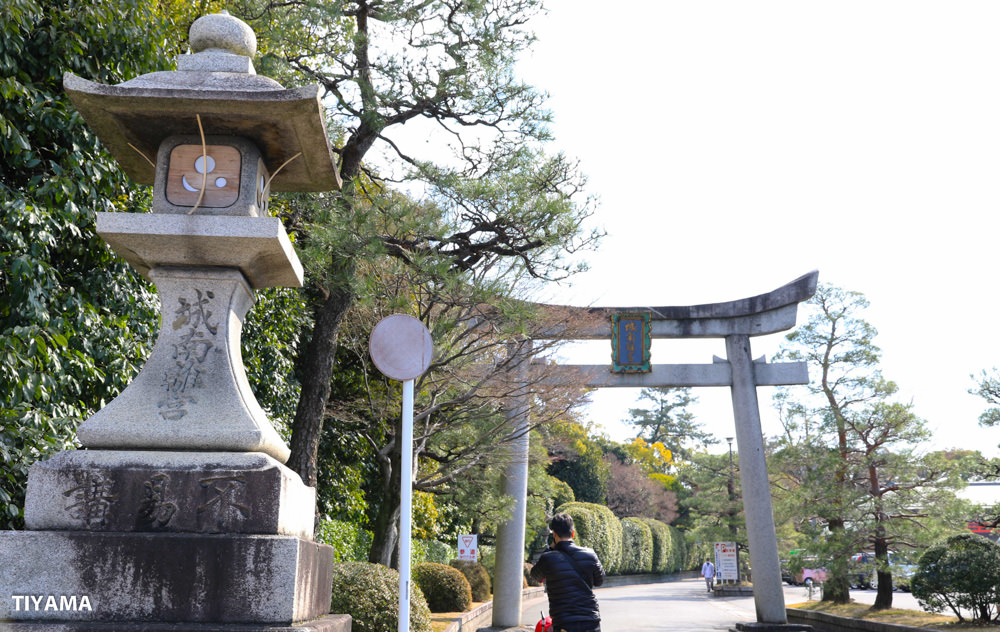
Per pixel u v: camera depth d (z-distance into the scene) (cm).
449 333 1138
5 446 593
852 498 1873
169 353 418
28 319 664
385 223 960
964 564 1487
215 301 428
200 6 1143
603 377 1775
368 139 1046
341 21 1032
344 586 869
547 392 1285
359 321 1216
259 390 1160
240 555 365
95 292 761
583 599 553
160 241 416
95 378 729
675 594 3622
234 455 388
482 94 1018
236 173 438
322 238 909
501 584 1622
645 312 1780
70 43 720
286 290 1212
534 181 1093
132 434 393
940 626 1499
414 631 891
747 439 1780
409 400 486
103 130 440
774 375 1803
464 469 1307
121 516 374
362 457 1523
